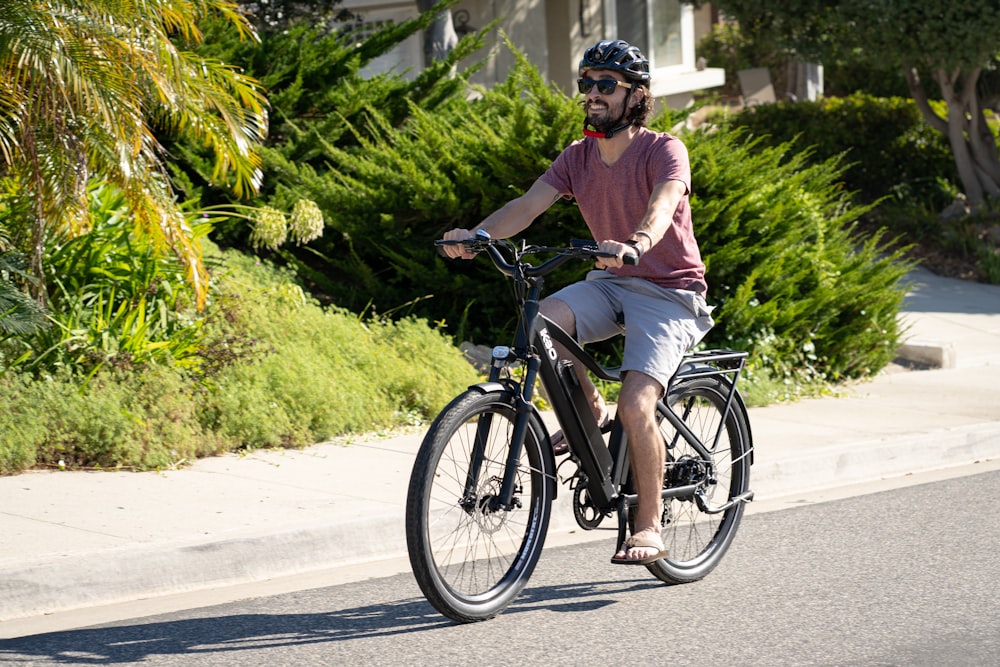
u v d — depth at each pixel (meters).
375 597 12.42
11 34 16.48
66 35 16.97
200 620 11.61
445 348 22.19
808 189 27.20
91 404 16.67
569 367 11.67
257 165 19.91
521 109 23.70
